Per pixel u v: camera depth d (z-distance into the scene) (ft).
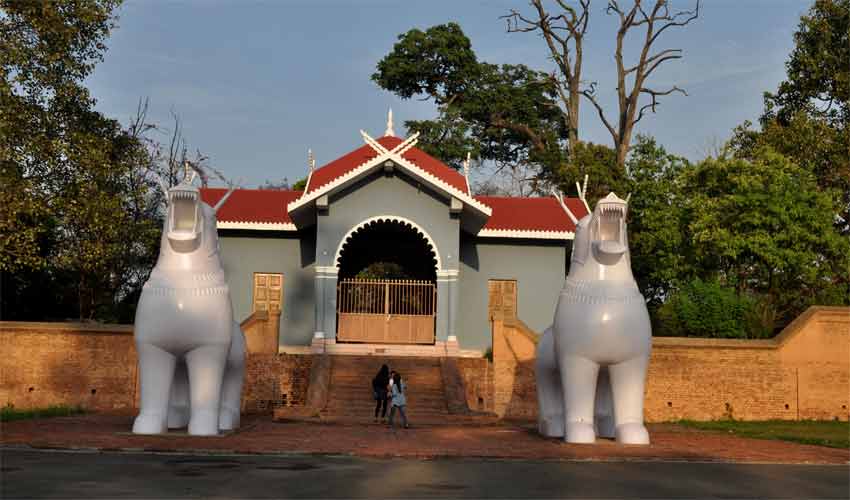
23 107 86.99
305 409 76.84
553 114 173.37
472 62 169.07
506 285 108.17
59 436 54.39
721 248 107.96
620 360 56.90
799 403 85.30
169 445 51.44
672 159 132.67
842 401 85.56
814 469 48.55
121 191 114.73
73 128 93.15
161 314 56.49
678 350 85.05
